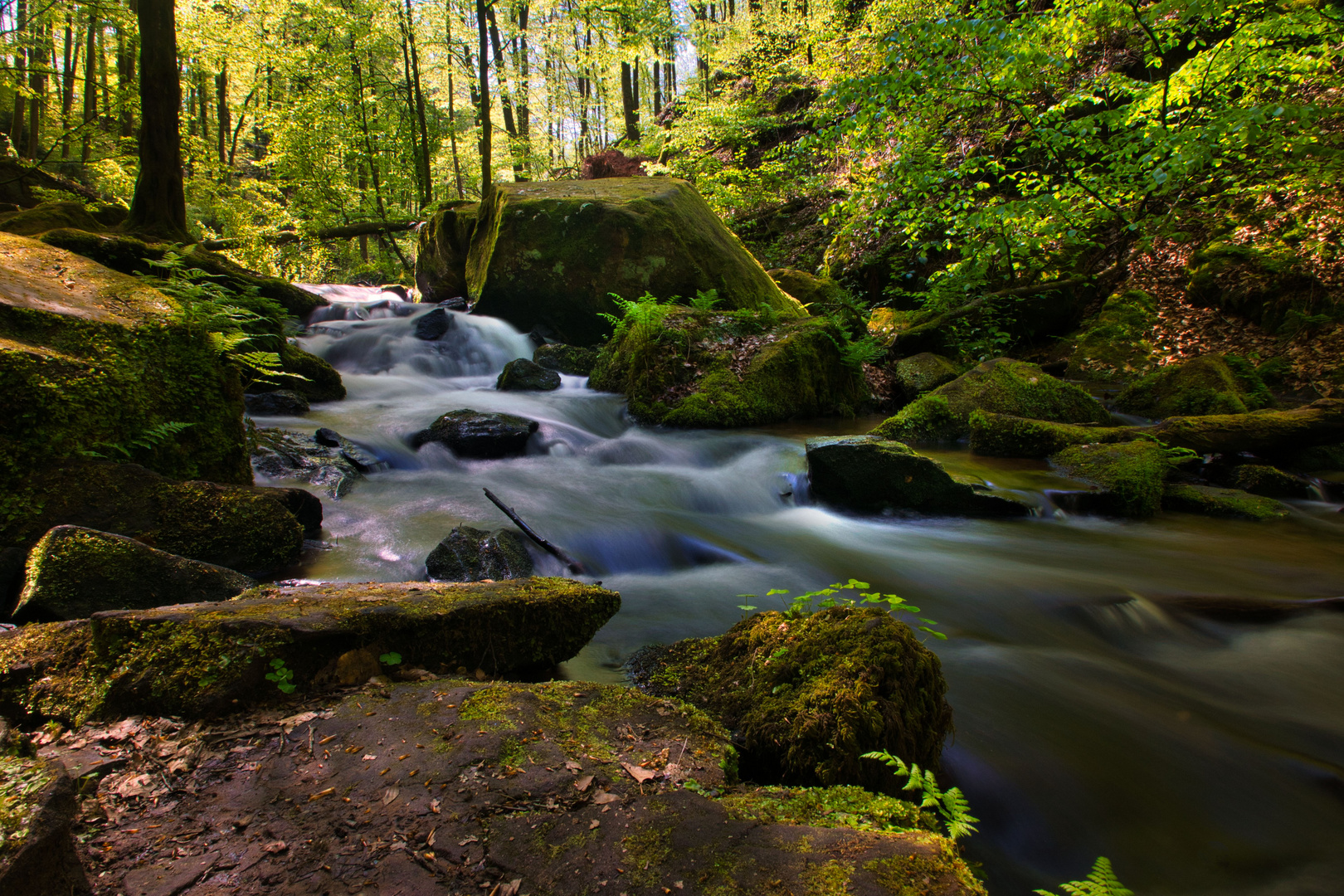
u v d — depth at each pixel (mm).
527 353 12414
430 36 21625
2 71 17516
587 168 18516
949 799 2119
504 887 1585
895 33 10875
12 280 4484
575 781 2000
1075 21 11398
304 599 2854
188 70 26391
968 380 9570
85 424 4105
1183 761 2938
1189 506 6688
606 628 3895
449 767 2023
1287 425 7590
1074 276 13633
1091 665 3736
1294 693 3467
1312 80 10898
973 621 4262
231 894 1541
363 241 25203
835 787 2137
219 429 4965
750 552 5387
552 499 6098
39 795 1341
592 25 23438
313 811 1836
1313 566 5223
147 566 3279
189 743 2125
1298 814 2668
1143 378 10438
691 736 2346
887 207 12797
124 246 9875
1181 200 12414
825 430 9492
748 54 25578
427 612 2773
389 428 7656
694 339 10430
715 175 19719
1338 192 11086
